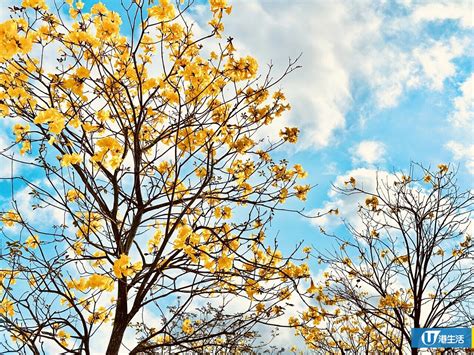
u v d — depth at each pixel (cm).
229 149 368
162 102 382
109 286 305
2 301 337
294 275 351
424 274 568
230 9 341
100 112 338
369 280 610
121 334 339
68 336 367
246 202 365
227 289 355
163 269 342
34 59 346
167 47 373
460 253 586
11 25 265
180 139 369
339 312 624
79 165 354
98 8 321
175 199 396
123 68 375
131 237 371
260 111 368
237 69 350
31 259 331
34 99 338
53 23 321
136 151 368
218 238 341
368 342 639
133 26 327
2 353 313
